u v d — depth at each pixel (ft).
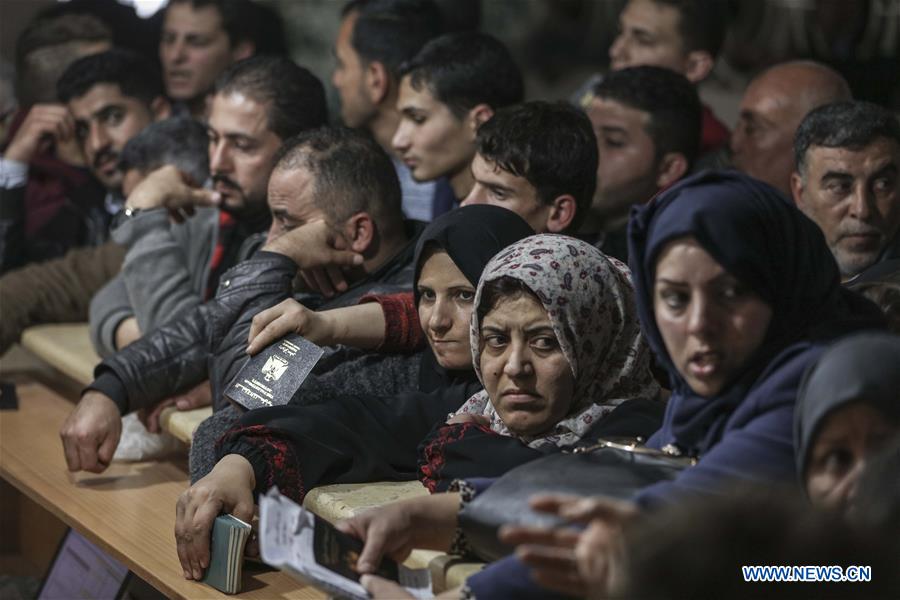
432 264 12.28
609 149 18.24
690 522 6.21
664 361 9.53
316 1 29.71
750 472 8.72
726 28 22.48
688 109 18.29
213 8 23.93
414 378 13.42
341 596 9.02
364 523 9.74
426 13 22.00
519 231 12.33
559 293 10.69
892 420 8.30
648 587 6.13
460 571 9.87
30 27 23.97
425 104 18.01
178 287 16.63
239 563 11.63
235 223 17.94
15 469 15.71
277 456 11.83
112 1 24.80
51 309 20.18
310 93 17.74
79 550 14.74
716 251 8.82
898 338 8.63
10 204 22.06
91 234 22.62
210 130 17.79
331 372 13.26
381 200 14.83
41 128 22.21
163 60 24.43
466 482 10.01
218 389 13.98
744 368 9.19
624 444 9.96
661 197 9.26
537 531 8.00
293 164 14.80
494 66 18.06
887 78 22.15
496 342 11.00
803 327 9.24
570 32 31.45
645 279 9.39
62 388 20.02
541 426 11.05
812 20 24.56
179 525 11.80
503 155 14.51
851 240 14.10
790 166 18.39
